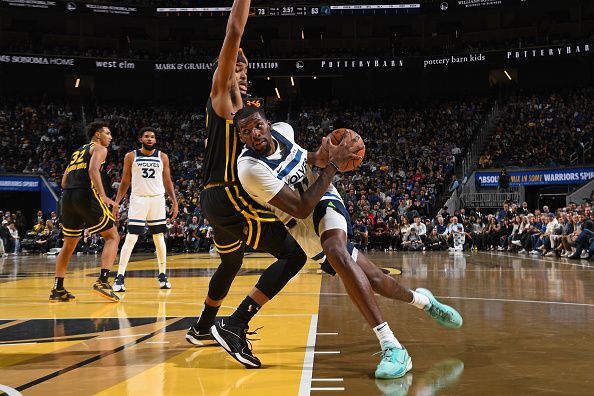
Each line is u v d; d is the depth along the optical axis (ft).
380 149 92.02
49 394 8.53
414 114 100.94
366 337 12.89
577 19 102.32
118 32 110.73
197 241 63.93
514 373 9.37
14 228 67.21
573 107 90.02
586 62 100.63
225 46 11.03
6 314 17.21
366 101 108.88
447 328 13.74
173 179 85.15
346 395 8.30
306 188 11.06
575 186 75.97
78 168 20.48
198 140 95.96
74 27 108.78
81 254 63.21
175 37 112.47
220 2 101.04
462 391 8.38
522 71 105.50
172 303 19.72
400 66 100.07
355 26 110.73
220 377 9.55
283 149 10.98
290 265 11.55
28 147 88.63
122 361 10.85
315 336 13.03
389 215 66.74
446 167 83.66
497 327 13.78
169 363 10.67
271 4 99.25
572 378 8.98
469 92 107.45
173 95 112.78
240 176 10.44
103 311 17.78
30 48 97.86
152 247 64.49
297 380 9.27
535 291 21.61
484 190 79.66
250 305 11.19
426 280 26.40
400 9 98.32
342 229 10.78
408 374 9.50
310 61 100.58
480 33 108.27
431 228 62.54
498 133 89.15
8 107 97.55
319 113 104.17
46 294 23.12
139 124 99.60
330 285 24.85
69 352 11.69
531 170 77.15
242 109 10.50
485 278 27.30
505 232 59.36
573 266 35.45
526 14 105.50
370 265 11.73
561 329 13.41
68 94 108.99
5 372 9.97
